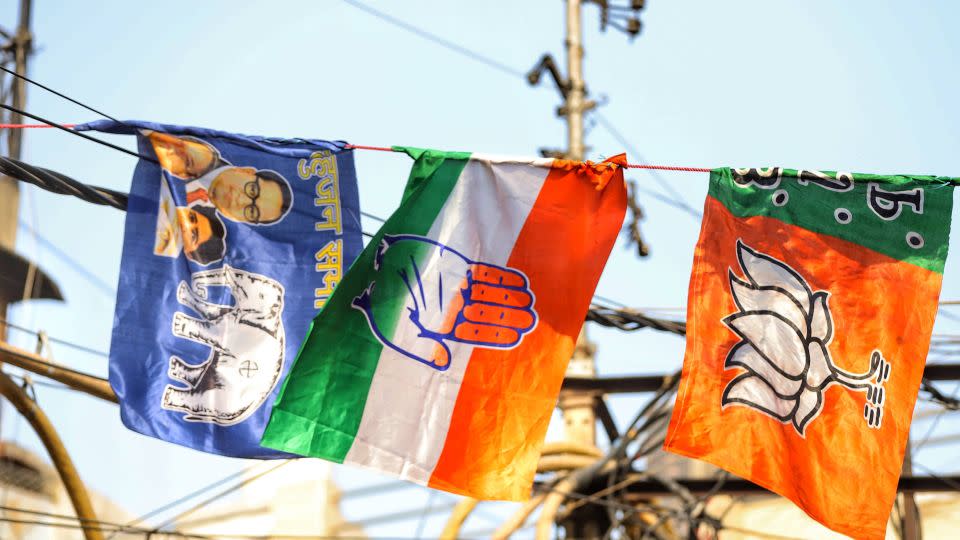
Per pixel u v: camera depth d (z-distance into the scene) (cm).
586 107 2436
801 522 2361
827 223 1262
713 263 1252
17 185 1984
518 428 1198
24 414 1495
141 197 1260
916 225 1262
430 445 1185
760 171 1273
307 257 1263
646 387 1914
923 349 1236
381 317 1207
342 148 1281
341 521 2847
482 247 1236
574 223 1248
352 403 1183
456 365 1205
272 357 1234
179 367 1220
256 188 1274
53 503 2509
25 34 2200
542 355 1216
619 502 1927
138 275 1241
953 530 2531
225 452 1202
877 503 1197
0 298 1878
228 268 1252
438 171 1251
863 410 1219
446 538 2005
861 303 1245
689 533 1912
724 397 1216
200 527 2772
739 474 1195
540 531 1856
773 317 1240
